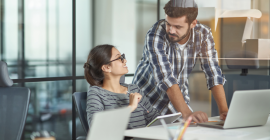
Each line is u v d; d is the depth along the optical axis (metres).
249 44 1.83
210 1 1.88
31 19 2.99
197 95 3.04
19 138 1.70
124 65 1.89
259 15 1.78
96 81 1.91
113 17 3.71
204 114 1.68
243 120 1.47
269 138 1.27
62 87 3.22
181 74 2.19
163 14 4.21
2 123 1.74
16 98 1.77
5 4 2.81
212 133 1.35
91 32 3.48
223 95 1.98
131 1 3.90
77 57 3.36
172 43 2.08
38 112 3.03
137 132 1.35
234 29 1.84
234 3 1.82
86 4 3.43
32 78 2.97
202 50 2.00
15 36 2.89
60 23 3.21
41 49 3.07
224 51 1.91
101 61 1.85
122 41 3.81
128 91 1.96
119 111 0.99
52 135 0.78
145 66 2.20
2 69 1.76
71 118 3.29
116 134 1.02
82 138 1.83
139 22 4.00
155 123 1.58
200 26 1.94
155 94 2.20
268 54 1.82
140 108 1.91
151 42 2.05
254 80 2.48
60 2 3.20
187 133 1.34
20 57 2.92
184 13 1.93
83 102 1.91
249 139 1.23
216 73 2.00
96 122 0.90
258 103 1.49
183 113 1.82
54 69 3.16
